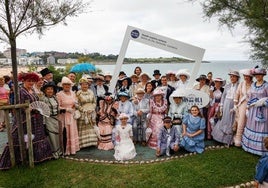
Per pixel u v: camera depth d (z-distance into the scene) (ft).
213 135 24.90
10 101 20.59
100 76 28.53
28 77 19.38
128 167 19.47
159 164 19.77
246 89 22.71
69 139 22.00
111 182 17.51
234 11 17.51
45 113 19.83
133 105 24.77
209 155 21.35
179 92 23.48
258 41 17.17
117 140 21.77
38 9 17.87
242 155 21.40
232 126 23.70
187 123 22.30
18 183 17.38
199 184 17.10
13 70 18.26
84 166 19.56
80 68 40.88
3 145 24.70
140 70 30.89
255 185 15.48
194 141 22.00
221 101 24.62
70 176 18.30
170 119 21.90
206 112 25.94
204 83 26.63
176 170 18.72
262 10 16.44
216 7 17.62
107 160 20.89
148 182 17.38
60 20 18.56
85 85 23.34
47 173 18.61
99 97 25.45
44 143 20.13
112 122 23.76
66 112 21.84
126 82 29.01
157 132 23.52
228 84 24.58
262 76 21.40
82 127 23.15
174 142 21.94
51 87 20.93
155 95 23.62
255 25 16.83
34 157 19.66
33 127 19.51
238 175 18.21
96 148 23.61
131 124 24.25
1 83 31.48
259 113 20.95
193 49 28.22
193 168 19.06
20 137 19.02
